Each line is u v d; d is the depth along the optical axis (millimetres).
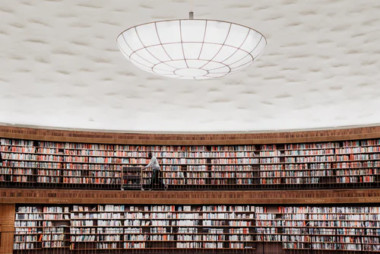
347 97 15500
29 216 16312
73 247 16406
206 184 18406
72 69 13516
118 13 10445
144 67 9133
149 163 17281
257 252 16828
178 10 10336
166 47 7852
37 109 16562
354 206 16547
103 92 15391
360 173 17172
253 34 7953
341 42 11812
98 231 16703
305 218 16781
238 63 8680
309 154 18062
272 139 18422
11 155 17109
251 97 15898
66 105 16297
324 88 14883
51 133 17875
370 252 15781
